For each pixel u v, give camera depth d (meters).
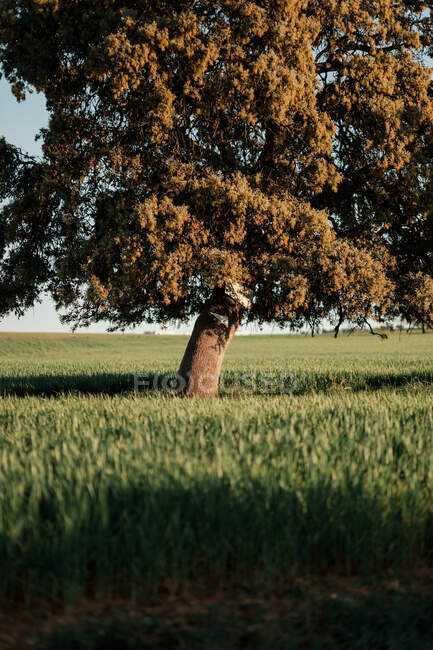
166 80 13.10
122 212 13.44
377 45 15.55
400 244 16.41
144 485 4.84
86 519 4.31
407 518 4.84
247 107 12.95
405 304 16.42
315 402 11.55
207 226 13.84
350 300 14.62
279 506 4.66
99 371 30.66
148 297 14.73
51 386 22.28
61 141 14.24
